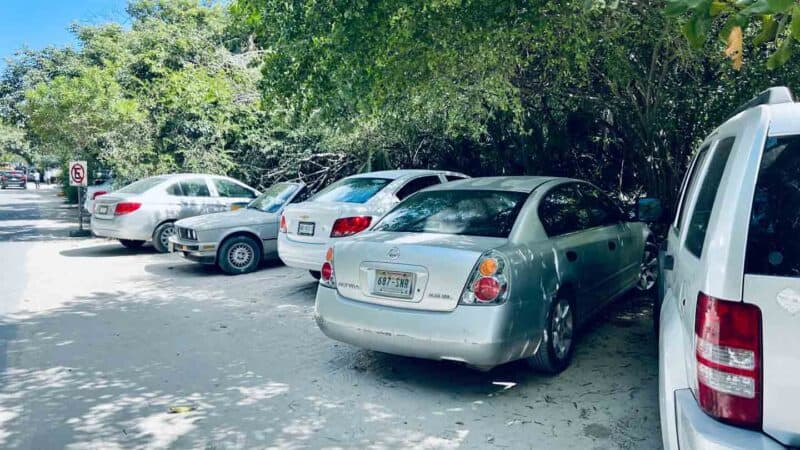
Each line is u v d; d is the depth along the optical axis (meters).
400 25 6.33
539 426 4.04
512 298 4.34
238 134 16.34
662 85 8.34
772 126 2.44
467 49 6.71
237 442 3.86
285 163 16.19
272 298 8.03
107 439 3.92
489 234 4.83
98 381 4.96
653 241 7.65
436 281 4.40
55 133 16.81
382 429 4.02
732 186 2.40
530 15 6.00
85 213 18.33
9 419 4.23
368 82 6.66
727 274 2.26
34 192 41.66
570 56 7.83
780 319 2.16
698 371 2.36
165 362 5.43
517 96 8.91
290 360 5.46
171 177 12.29
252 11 7.12
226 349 5.80
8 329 6.54
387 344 4.59
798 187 2.28
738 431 2.22
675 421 2.62
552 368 4.91
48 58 25.95
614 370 5.07
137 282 9.19
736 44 3.03
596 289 5.70
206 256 9.41
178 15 21.66
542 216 5.16
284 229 8.16
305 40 6.50
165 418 4.23
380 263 4.67
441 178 8.78
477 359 4.26
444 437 3.90
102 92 15.46
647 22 6.83
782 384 2.16
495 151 12.47
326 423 4.13
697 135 9.02
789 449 2.15
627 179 11.83
